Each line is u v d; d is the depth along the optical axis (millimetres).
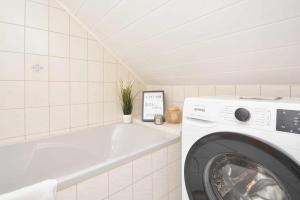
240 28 913
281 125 621
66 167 1478
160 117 1732
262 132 664
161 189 1273
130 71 2004
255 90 1284
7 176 1207
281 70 1050
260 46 959
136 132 1764
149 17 1117
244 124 713
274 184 698
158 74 1799
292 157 596
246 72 1203
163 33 1198
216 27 970
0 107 1230
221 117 790
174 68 1561
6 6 1206
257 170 745
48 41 1405
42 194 707
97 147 1704
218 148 786
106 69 1795
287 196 638
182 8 952
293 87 1107
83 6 1334
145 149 1145
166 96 1969
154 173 1212
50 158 1398
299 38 823
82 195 837
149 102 1935
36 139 1373
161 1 964
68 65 1531
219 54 1152
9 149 1231
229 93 1436
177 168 1404
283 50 918
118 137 1844
